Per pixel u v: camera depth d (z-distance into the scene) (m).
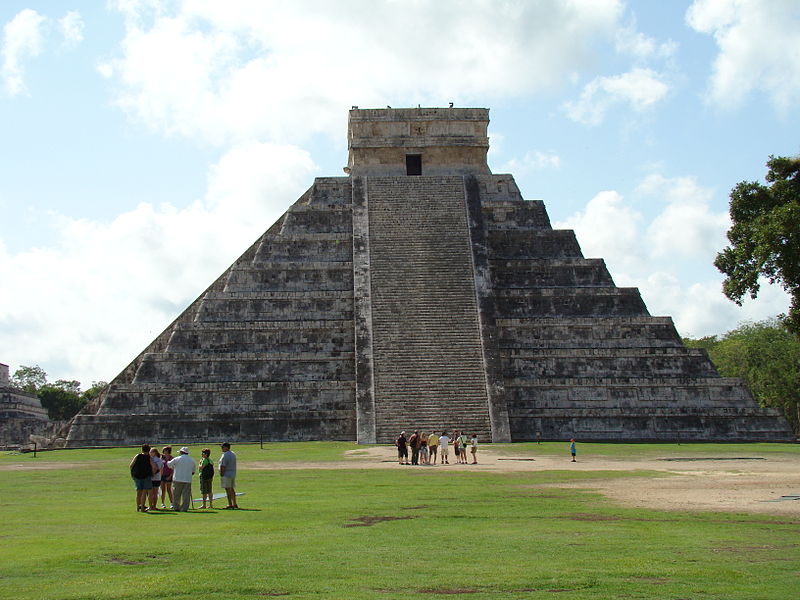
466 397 50.91
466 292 56.19
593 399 54.34
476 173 65.62
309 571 12.20
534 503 21.11
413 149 65.56
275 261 60.38
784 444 49.28
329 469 33.28
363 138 65.56
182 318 61.47
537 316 58.28
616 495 23.03
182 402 53.50
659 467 33.69
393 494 23.48
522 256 61.56
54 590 10.88
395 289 56.38
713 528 16.53
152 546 14.16
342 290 58.81
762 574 12.03
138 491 19.56
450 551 13.93
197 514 18.97
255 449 45.53
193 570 12.22
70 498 22.81
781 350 76.38
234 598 10.56
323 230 62.41
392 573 12.11
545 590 11.02
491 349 53.19
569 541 15.00
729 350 81.88
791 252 31.48
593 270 60.53
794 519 17.83
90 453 46.12
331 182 64.69
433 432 49.44
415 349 53.16
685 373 55.66
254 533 15.85
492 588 11.13
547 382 54.47
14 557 13.06
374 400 50.72
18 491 24.97
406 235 59.50
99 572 12.02
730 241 34.56
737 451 42.78
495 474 30.53
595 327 57.31
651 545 14.55
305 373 55.34
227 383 54.03
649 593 10.85
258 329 56.66
